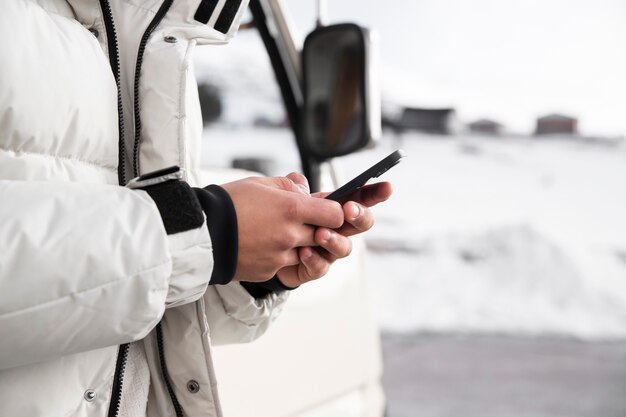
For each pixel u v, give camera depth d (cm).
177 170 62
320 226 68
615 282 902
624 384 619
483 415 532
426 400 562
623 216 962
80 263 55
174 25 80
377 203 75
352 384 153
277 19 163
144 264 57
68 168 66
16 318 53
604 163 983
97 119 69
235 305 81
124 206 58
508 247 927
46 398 62
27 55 62
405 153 73
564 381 620
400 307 834
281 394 129
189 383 79
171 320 78
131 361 78
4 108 60
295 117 164
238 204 66
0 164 61
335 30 122
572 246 925
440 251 901
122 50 78
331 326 146
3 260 52
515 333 795
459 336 777
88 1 76
